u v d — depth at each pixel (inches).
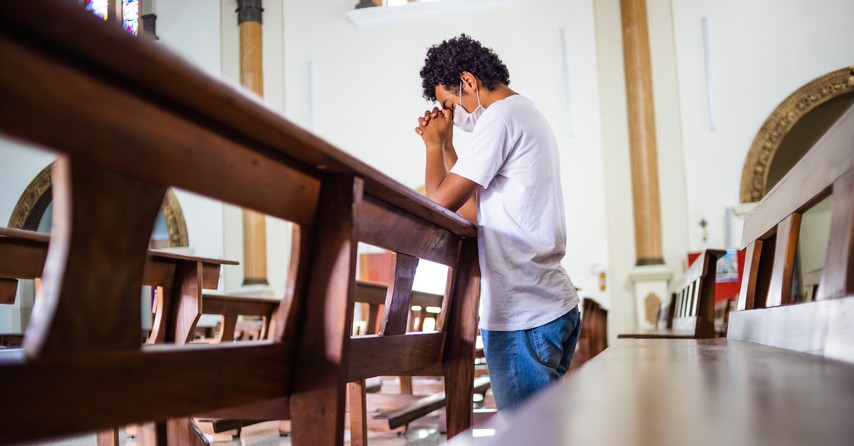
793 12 409.7
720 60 417.4
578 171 427.5
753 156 406.6
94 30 27.4
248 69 475.2
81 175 39.4
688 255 405.1
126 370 36.4
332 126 468.4
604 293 414.3
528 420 26.4
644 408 28.9
